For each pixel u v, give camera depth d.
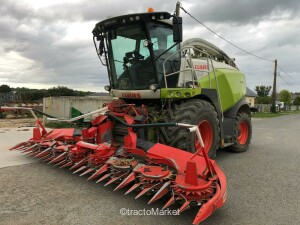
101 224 3.59
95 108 17.05
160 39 5.98
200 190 3.50
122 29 6.16
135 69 6.16
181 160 4.24
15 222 3.62
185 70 6.09
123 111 5.69
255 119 25.72
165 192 3.73
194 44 7.35
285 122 21.50
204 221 3.75
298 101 84.94
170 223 3.64
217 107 6.68
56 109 16.95
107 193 4.59
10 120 18.41
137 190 4.09
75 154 5.16
